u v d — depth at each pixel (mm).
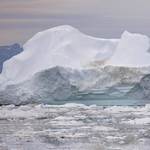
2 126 92688
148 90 195625
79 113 136500
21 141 67812
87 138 71312
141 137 72812
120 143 64938
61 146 62188
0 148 60344
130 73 194000
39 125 94938
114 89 197000
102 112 141375
